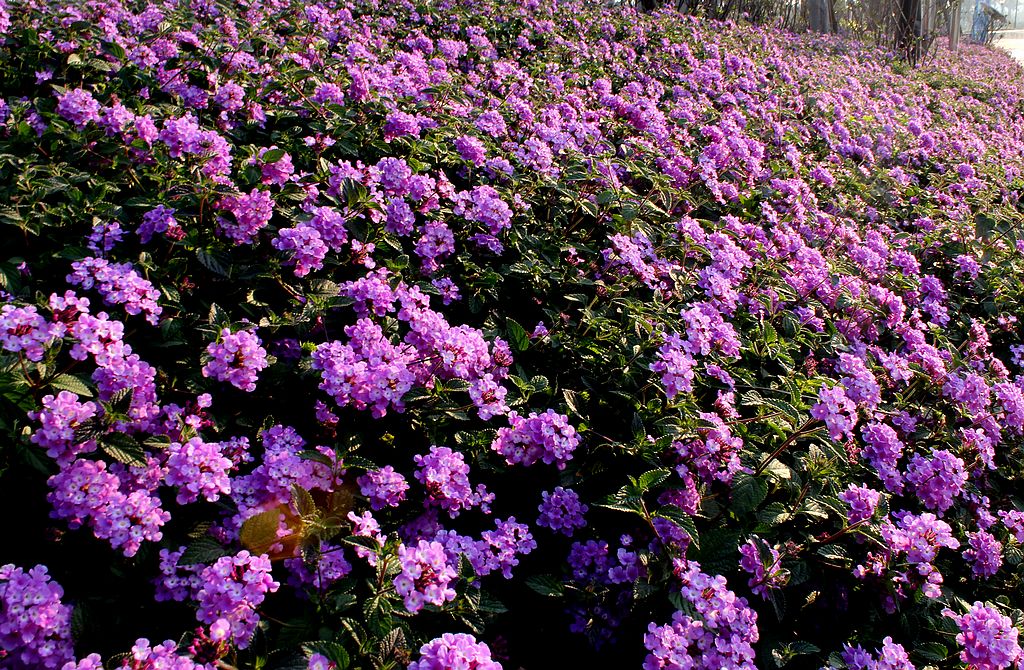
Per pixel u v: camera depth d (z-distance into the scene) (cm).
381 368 39
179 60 70
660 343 49
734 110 105
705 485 43
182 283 45
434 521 38
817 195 93
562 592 38
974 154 126
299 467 36
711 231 71
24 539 34
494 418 45
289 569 35
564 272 56
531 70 107
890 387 60
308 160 60
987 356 69
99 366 38
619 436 45
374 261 52
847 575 43
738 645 35
